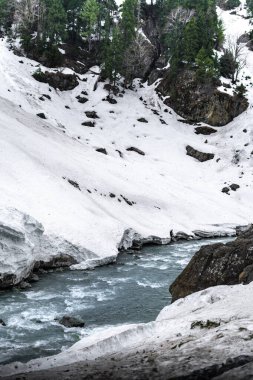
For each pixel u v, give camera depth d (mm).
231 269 17906
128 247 40219
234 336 9453
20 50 93750
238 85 92250
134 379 7520
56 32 100125
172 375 7348
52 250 31547
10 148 45750
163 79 95812
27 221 28875
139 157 73500
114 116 85188
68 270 31406
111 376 8000
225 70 95062
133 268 32688
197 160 77375
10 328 19312
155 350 9945
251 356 7555
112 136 78500
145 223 46906
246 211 60312
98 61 102625
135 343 11867
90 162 57375
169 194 57812
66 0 110438
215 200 61500
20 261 26375
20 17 101438
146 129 83688
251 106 85438
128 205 49906
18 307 22516
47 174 44062
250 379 6230
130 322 20625
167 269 32500
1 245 25438
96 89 92500
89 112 83500
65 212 36906
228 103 86000
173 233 46938
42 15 100062
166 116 89688
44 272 30281
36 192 38344
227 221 54656
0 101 63719
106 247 34719
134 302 24000
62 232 33312
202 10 106312
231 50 109875
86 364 9875
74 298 24578
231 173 72375
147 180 60531
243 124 82312
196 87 89375
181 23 103688
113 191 50906
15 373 10547
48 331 19062
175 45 100312
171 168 71562
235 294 14789
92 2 105312
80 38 108375
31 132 56781
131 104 91500
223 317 11945
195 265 19469
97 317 21312
